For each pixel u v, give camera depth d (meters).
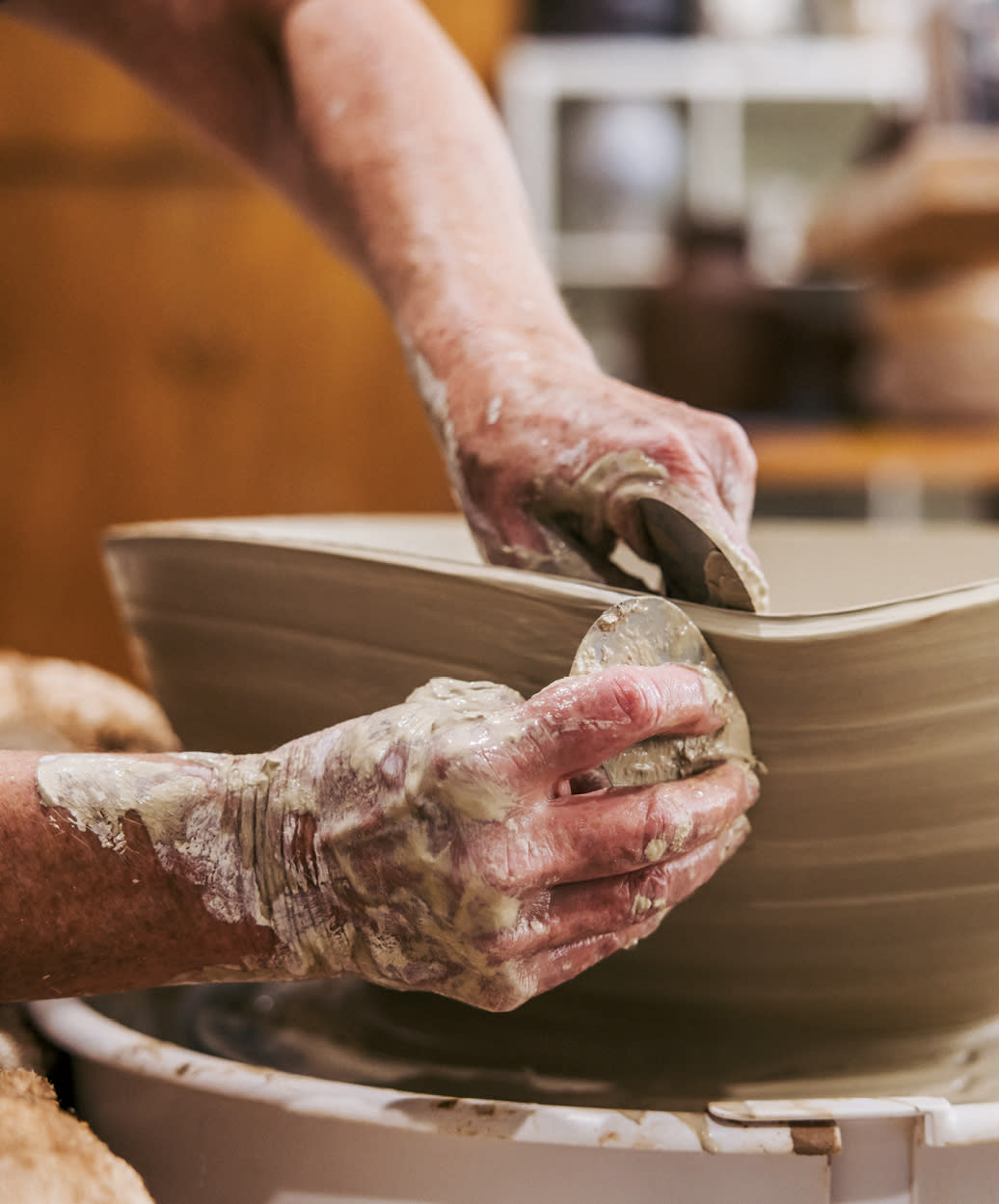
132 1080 0.49
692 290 2.13
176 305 1.94
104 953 0.42
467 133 0.66
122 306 1.94
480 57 1.90
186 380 1.96
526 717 0.37
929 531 0.83
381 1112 0.44
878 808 0.44
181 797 0.41
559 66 2.86
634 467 0.46
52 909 0.41
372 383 1.96
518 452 0.50
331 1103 0.44
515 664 0.45
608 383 0.51
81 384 1.96
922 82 1.76
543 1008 0.53
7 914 0.41
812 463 1.95
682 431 0.47
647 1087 0.49
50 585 1.99
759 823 0.44
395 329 0.61
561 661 0.44
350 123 0.67
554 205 2.88
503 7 1.89
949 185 1.59
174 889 0.41
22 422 1.96
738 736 0.43
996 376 1.98
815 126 3.07
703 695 0.40
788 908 0.46
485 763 0.36
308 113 0.69
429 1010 0.56
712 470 0.47
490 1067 0.52
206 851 0.41
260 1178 0.46
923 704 0.42
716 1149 0.42
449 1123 0.43
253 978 0.43
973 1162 0.43
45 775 0.42
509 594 0.45
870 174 1.97
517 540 0.50
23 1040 0.53
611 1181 0.42
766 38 2.86
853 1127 0.43
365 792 0.38
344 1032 0.57
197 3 0.74
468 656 0.47
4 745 0.64
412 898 0.38
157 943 0.42
